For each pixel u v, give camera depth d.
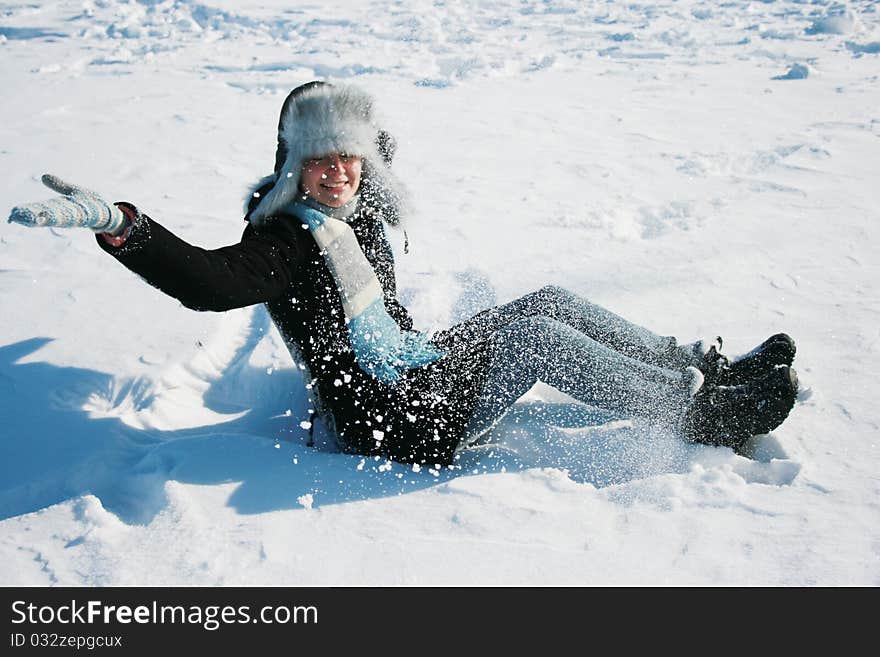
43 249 4.12
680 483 2.39
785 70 8.19
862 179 5.08
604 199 4.90
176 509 2.32
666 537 2.21
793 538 2.19
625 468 2.54
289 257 2.34
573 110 6.96
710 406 2.54
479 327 2.65
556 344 2.45
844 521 2.24
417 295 3.66
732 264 3.98
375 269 2.57
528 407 2.88
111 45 10.31
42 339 3.30
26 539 2.24
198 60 9.27
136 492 2.49
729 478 2.41
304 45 10.04
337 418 2.57
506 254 4.14
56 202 1.86
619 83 7.93
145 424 2.83
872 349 3.16
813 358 3.12
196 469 2.50
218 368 3.26
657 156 5.68
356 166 2.43
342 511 2.33
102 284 3.77
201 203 4.88
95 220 1.92
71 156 5.74
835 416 2.74
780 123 6.36
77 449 2.65
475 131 6.36
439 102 7.30
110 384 3.03
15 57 9.62
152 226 2.03
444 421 2.48
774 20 10.71
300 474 2.50
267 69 8.77
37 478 2.53
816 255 4.05
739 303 3.59
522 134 6.27
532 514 2.30
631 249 4.20
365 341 2.46
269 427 2.92
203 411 3.04
